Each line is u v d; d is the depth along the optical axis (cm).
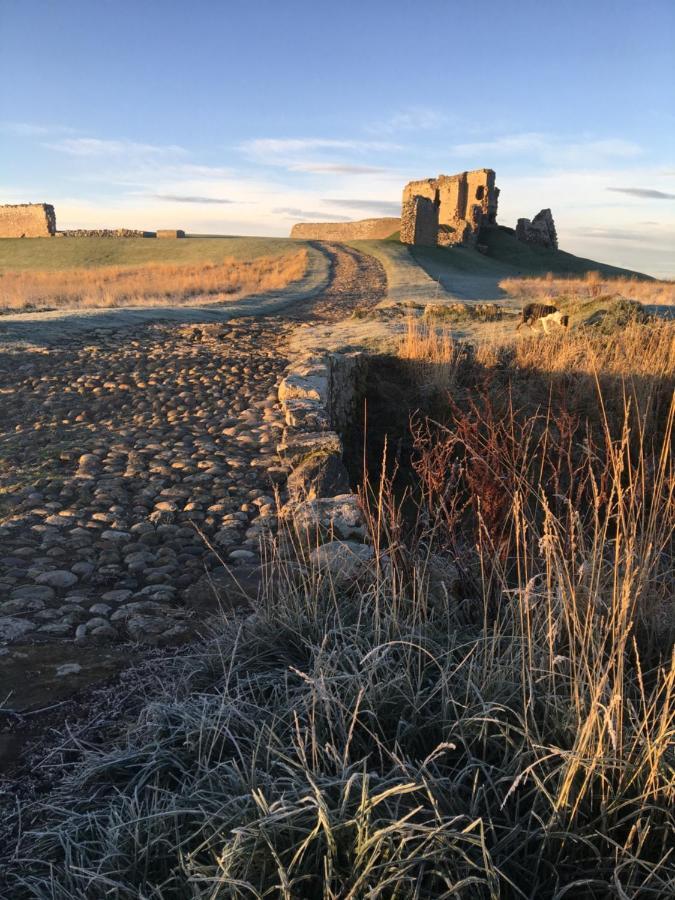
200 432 771
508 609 339
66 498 581
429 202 6356
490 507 407
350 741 240
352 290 2914
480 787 220
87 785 247
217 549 494
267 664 311
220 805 213
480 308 1777
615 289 2806
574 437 805
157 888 189
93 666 328
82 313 1609
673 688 249
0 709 291
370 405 1053
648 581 343
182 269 4325
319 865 199
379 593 340
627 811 216
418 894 184
